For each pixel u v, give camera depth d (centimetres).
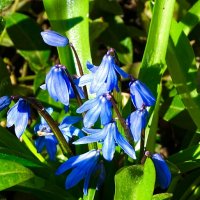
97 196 30
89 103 24
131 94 25
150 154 25
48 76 25
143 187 25
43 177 29
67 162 26
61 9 32
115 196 25
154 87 29
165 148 38
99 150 26
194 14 34
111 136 24
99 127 30
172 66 31
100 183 28
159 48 29
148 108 30
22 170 26
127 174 25
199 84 36
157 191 32
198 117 31
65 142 28
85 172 26
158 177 26
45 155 34
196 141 32
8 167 25
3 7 36
